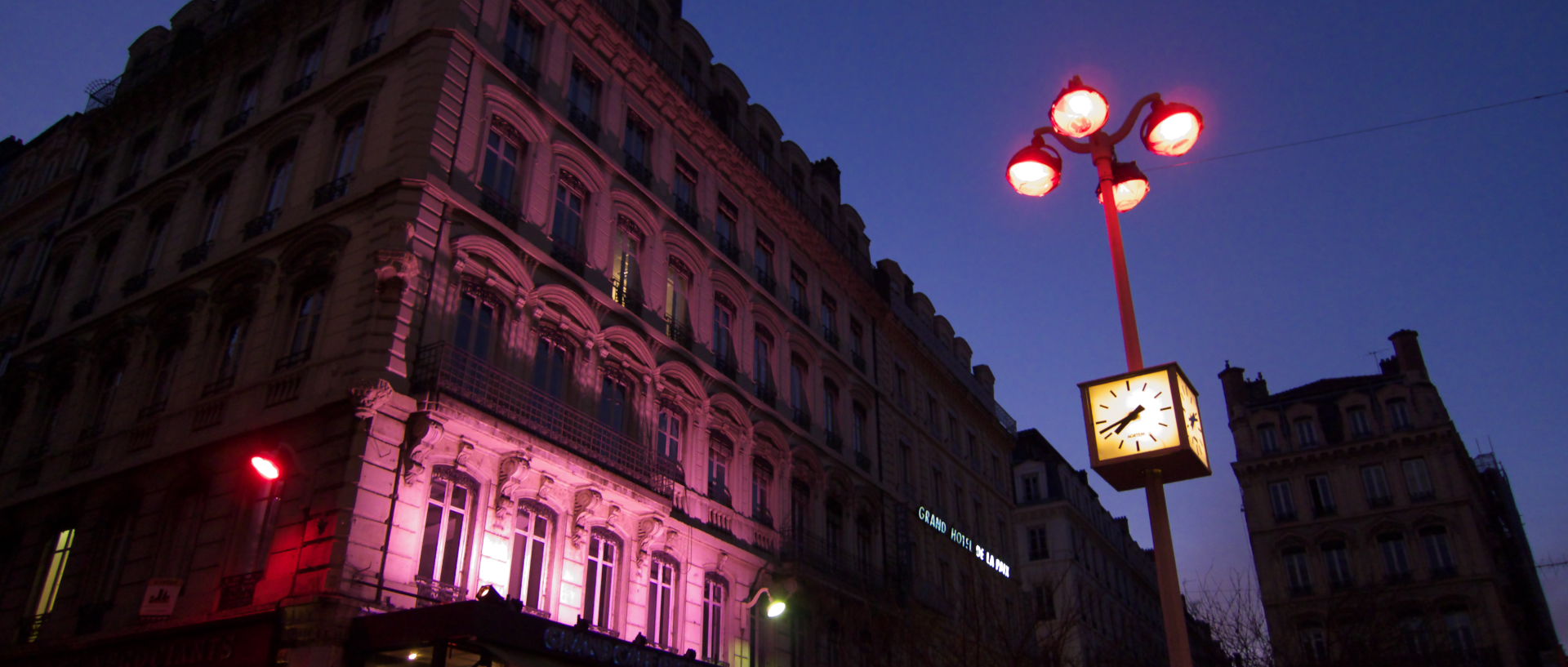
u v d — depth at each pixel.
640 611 20.27
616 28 24.88
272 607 15.05
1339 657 32.53
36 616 19.52
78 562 19.33
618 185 23.83
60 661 17.31
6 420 23.95
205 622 15.30
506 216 20.08
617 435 20.09
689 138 27.61
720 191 28.59
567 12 23.80
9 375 24.36
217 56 25.89
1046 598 46.19
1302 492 54.91
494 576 17.12
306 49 23.83
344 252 18.42
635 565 20.36
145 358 21.09
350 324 17.25
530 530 18.16
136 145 27.12
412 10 21.31
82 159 29.34
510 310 19.34
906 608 30.31
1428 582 49.56
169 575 17.59
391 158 18.92
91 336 23.17
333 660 14.31
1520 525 63.03
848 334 34.19
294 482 16.30
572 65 23.77
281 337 18.58
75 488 20.56
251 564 16.42
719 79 30.53
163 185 24.50
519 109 21.38
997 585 40.00
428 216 18.23
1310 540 53.44
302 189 20.62
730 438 25.41
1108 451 8.64
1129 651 43.62
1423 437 52.81
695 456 23.70
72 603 18.77
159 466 19.08
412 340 17.12
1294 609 51.84
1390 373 58.22
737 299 27.64
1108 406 8.80
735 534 24.39
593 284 21.91
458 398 16.80
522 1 22.69
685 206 26.47
